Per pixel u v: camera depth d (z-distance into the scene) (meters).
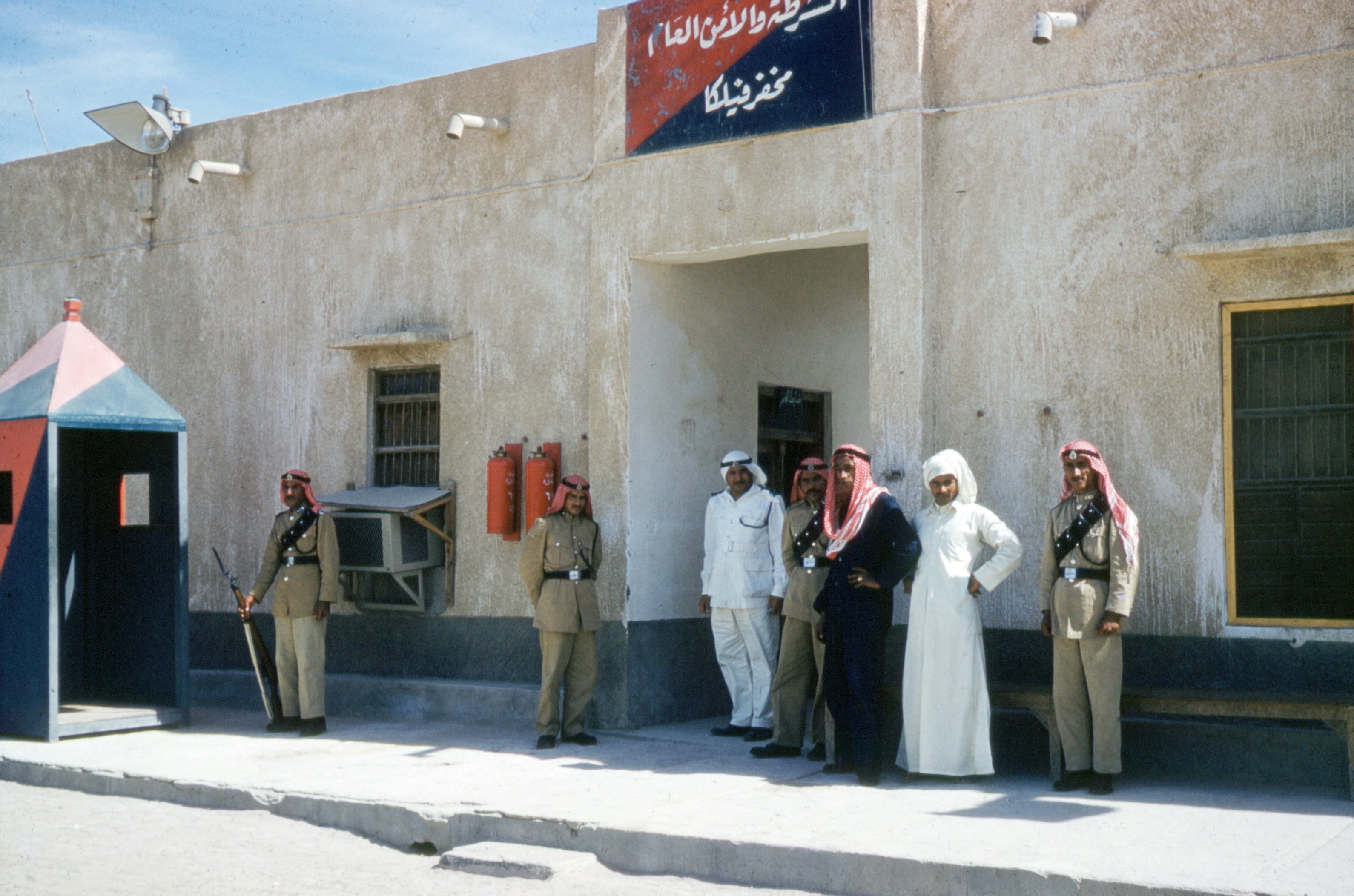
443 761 8.41
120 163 12.91
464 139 10.79
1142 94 7.78
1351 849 5.56
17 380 10.18
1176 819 6.24
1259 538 7.41
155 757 8.80
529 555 8.94
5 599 9.82
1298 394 7.36
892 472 8.26
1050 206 8.03
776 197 8.93
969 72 8.36
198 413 12.27
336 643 11.25
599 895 5.78
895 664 8.27
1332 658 7.12
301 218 11.72
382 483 11.27
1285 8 7.37
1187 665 7.48
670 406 9.95
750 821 6.38
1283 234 7.23
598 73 9.90
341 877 6.18
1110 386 7.79
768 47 9.00
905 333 8.29
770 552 9.33
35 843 6.89
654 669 9.71
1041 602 7.12
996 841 5.82
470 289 10.70
